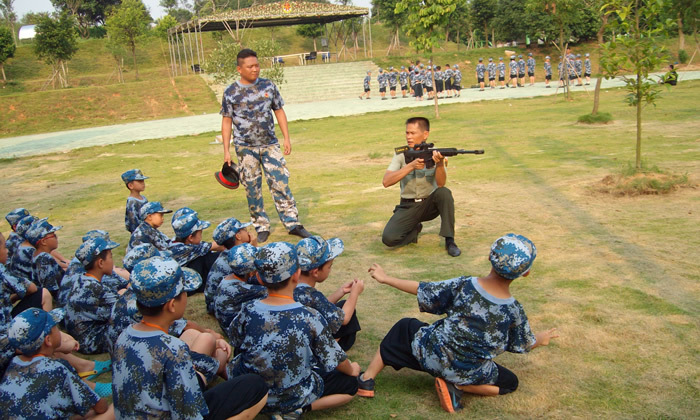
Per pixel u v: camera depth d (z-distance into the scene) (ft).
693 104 58.85
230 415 9.93
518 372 12.66
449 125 58.29
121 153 59.11
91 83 157.89
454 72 100.89
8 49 150.20
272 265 10.53
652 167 28.43
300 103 116.88
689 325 14.07
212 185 38.34
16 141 83.82
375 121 70.18
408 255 21.06
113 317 13.56
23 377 9.91
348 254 21.65
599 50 28.43
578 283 17.03
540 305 15.75
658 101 63.72
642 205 24.49
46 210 34.40
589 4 75.05
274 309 10.71
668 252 18.86
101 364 14.48
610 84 102.78
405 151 20.72
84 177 46.11
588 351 13.28
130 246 19.80
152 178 42.86
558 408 11.23
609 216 23.35
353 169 39.99
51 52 137.90
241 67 24.11
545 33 142.92
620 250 19.43
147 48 195.21
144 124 94.79
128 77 164.25
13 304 18.71
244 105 24.04
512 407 11.39
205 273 19.24
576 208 24.85
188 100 114.62
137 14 155.22
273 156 24.72
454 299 11.48
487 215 25.00
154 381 9.16
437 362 11.35
